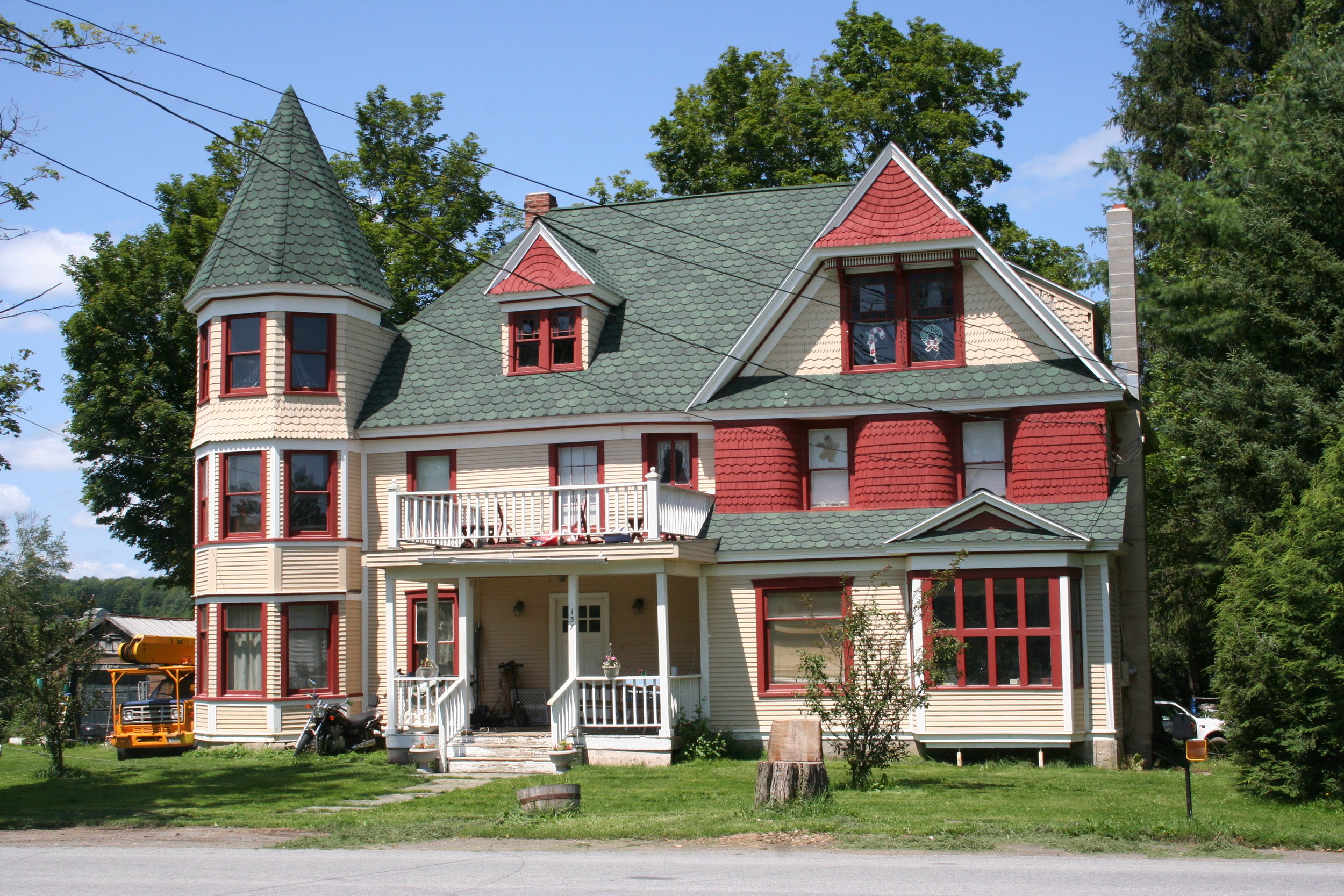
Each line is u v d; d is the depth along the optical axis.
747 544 25.27
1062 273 41.44
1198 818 15.35
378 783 21.16
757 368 26.77
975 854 13.27
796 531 25.41
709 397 26.45
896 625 23.92
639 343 28.34
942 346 25.89
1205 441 27.64
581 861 12.99
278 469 27.53
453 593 28.14
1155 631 43.97
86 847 14.63
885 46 43.47
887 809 16.22
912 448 25.61
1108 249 29.39
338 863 13.13
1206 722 29.84
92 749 32.56
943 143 41.50
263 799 19.17
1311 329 26.83
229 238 28.22
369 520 28.48
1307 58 29.58
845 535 24.91
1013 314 25.50
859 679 19.69
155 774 23.28
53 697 23.44
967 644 23.23
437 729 24.02
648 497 23.52
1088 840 13.91
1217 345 28.62
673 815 15.94
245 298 27.92
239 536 27.73
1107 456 24.66
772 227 30.38
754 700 24.97
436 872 12.41
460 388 28.61
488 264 31.36
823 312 26.48
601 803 17.77
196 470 28.98
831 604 24.95
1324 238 27.77
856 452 26.09
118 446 37.91
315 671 27.64
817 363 26.41
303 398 27.84
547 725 26.50
